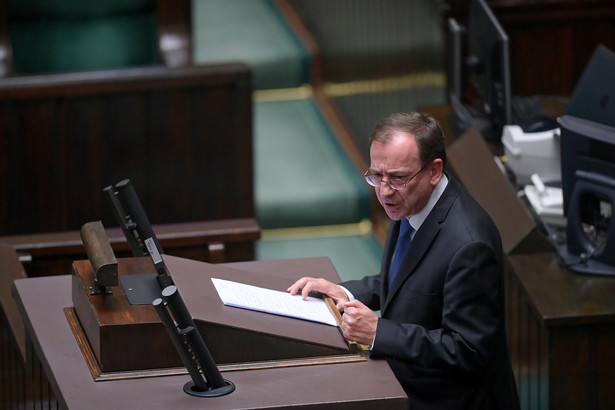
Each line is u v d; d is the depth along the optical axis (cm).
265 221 2236
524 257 1466
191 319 920
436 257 1043
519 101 1756
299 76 2670
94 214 1952
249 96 1959
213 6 2898
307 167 2358
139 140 1944
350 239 2241
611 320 1320
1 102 1875
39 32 2153
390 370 973
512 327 1479
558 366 1345
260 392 924
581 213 1434
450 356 1003
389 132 1020
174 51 2114
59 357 977
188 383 935
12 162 1905
